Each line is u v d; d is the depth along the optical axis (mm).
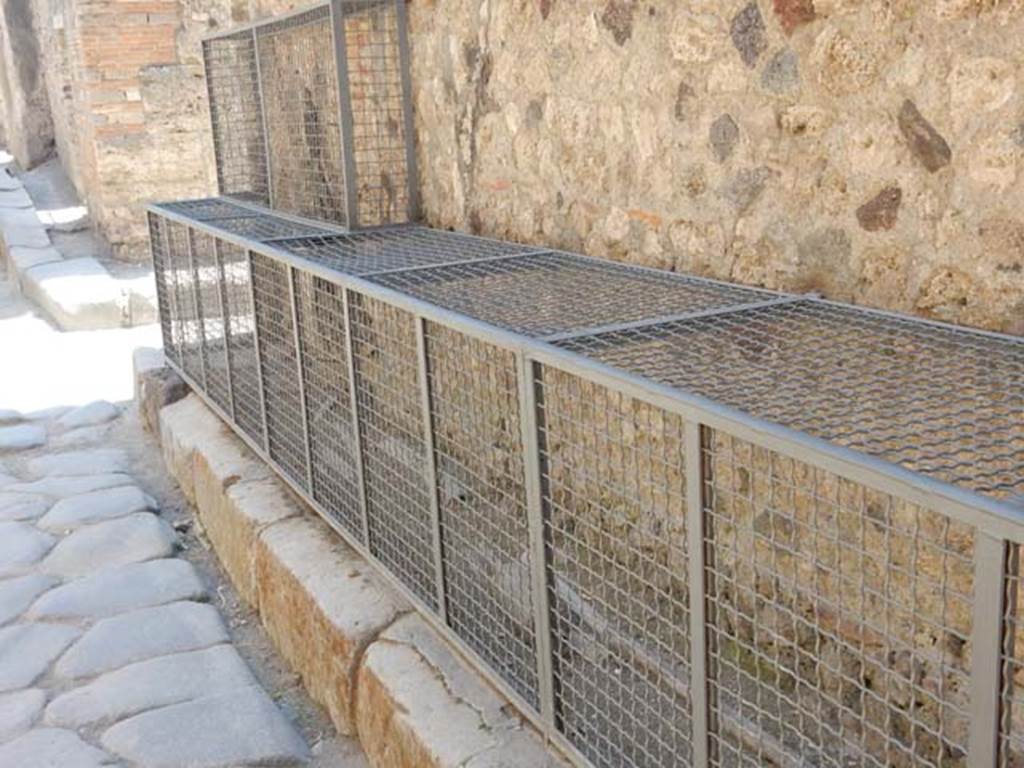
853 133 2193
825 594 2232
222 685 3256
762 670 2324
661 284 2592
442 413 2551
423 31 3822
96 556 4156
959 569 1983
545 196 3266
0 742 3037
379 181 4160
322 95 4250
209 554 4262
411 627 2863
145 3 9344
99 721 3105
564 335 2111
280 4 5066
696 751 1830
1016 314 1932
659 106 2713
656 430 2479
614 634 2109
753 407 1698
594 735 2172
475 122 3584
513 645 2391
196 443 4492
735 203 2521
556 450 2393
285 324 3539
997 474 1369
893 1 2062
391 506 2912
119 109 9500
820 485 2184
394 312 2791
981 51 1917
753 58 2404
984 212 1958
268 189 4918
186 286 4828
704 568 1738
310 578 3209
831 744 2064
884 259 2172
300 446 3592
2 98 15516
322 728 3078
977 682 1295
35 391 6453
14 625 3684
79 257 9602
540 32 3145
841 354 1977
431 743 2398
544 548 2152
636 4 2732
